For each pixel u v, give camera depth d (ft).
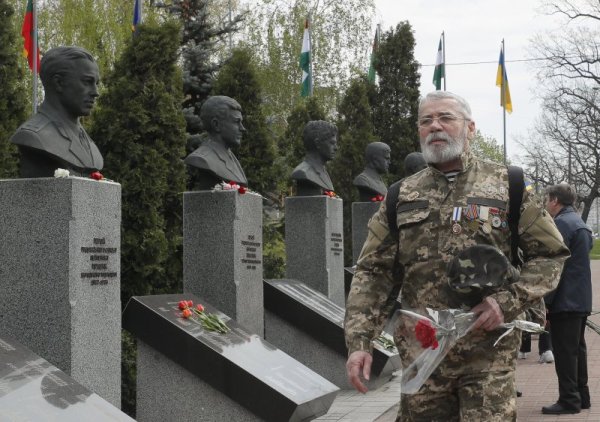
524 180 13.55
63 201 22.27
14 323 22.40
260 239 34.76
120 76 34.86
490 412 12.74
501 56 90.17
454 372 13.05
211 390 24.79
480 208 13.35
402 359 13.44
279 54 119.14
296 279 43.52
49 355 22.21
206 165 33.12
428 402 13.25
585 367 29.53
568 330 28.25
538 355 44.19
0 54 35.86
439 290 13.34
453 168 13.73
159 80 35.35
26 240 22.45
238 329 27.45
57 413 16.02
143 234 33.86
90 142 24.93
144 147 34.17
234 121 34.30
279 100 118.52
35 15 54.03
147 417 25.27
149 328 25.20
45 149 23.09
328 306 38.17
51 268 22.29
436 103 13.66
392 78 73.05
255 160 46.55
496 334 12.94
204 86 50.19
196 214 32.96
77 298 22.43
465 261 12.76
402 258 13.74
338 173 63.67
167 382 25.22
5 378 16.67
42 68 24.14
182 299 27.68
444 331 12.81
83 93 24.16
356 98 64.95
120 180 33.71
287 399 23.61
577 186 169.89
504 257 12.76
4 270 22.54
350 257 63.26
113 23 94.17
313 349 36.27
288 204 44.32
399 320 13.48
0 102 35.81
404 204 13.71
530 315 14.24
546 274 13.07
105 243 23.67
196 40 52.13
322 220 43.78
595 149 151.02
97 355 23.21
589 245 27.94
